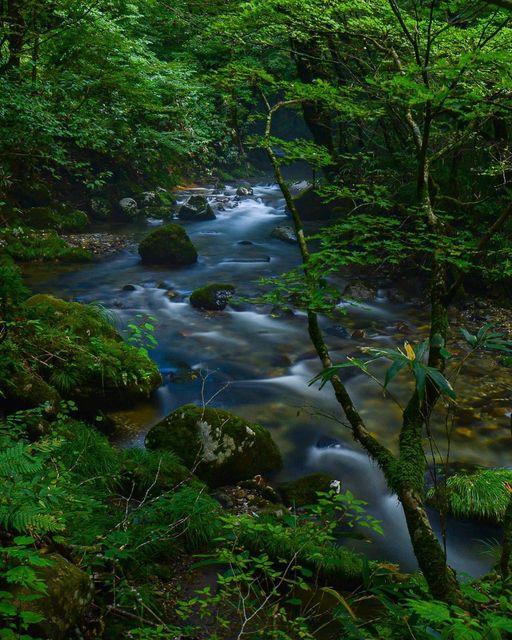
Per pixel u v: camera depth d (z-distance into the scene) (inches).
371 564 155.3
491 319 374.6
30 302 286.5
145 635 113.6
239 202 751.1
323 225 632.4
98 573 137.9
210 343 342.6
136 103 584.7
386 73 184.5
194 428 217.8
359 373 309.6
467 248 123.2
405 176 443.8
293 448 243.8
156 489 192.2
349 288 428.1
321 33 232.7
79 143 475.8
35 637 102.6
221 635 135.0
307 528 151.9
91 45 522.9
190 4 296.5
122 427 245.6
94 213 616.7
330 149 500.1
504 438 250.8
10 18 471.8
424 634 90.9
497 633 74.9
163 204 681.6
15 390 219.0
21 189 555.8
